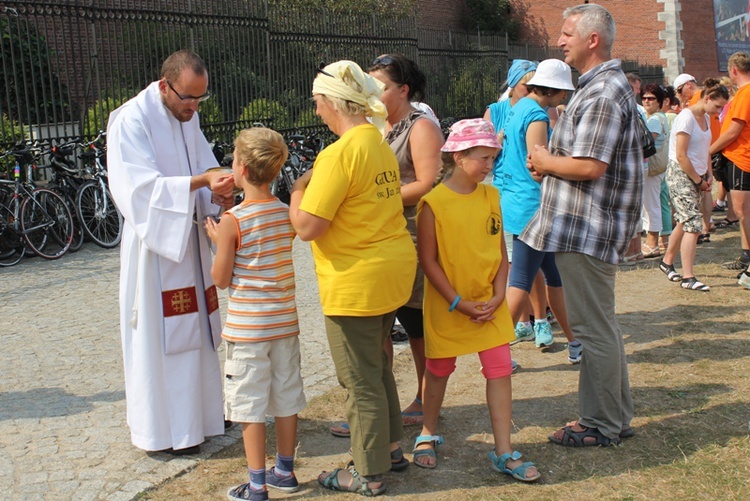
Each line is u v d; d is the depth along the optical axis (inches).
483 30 1116.5
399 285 132.0
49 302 273.4
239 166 134.6
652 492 136.9
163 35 427.8
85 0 394.6
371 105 130.6
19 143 357.7
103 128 397.4
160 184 143.1
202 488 140.4
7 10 363.9
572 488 139.1
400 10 847.7
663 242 337.7
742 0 1192.2
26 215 337.7
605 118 141.7
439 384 148.7
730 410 170.7
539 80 191.6
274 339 134.8
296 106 530.0
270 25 507.8
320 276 133.1
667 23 1051.9
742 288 276.4
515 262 193.5
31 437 161.6
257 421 133.2
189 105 149.9
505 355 144.8
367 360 134.0
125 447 156.6
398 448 147.4
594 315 150.5
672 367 199.0
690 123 270.4
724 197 434.0
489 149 139.6
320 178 126.0
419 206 144.6
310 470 148.2
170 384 150.9
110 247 371.2
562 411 174.1
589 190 146.9
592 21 145.7
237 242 133.6
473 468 147.9
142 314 148.6
